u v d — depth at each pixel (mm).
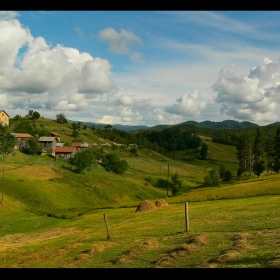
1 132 149500
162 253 26250
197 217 42906
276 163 155500
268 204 45031
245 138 179125
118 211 73812
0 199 92375
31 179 115812
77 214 86000
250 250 22641
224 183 164125
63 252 34031
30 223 73312
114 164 174375
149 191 152875
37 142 169625
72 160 159000
